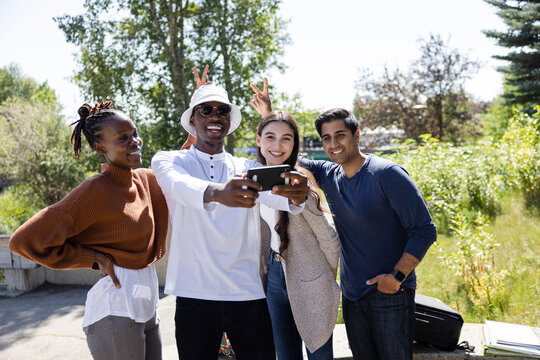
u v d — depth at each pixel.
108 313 1.84
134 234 1.94
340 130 2.26
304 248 2.28
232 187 1.54
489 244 4.42
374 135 20.11
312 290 2.26
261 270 2.30
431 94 19.59
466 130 20.88
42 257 1.72
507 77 22.16
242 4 11.66
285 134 2.25
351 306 2.33
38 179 12.22
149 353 2.06
